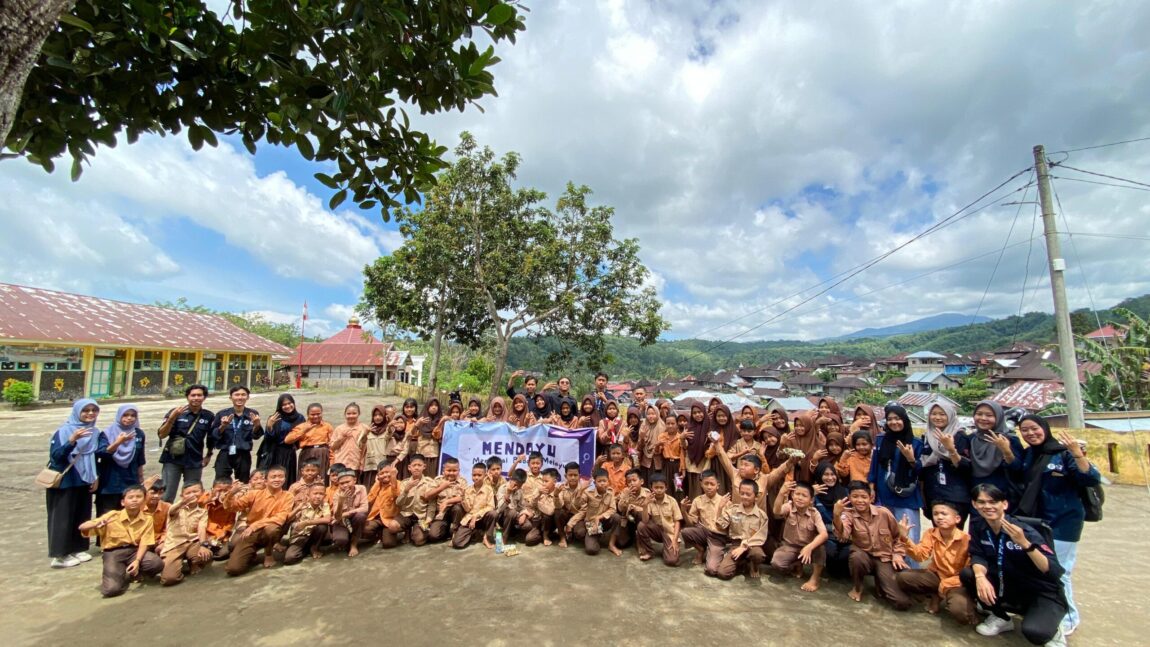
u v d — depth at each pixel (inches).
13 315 736.3
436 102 125.0
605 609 158.4
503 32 116.8
